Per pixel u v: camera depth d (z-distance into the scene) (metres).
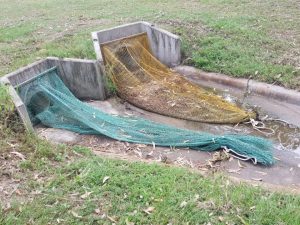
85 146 2.57
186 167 2.24
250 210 1.75
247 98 3.25
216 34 4.02
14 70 3.37
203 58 3.71
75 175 2.06
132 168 2.11
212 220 1.70
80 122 2.82
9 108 2.56
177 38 3.74
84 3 6.00
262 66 3.42
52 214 1.76
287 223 1.67
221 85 3.48
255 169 2.34
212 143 2.53
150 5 5.42
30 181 2.00
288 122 2.89
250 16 4.44
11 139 2.38
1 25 5.02
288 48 3.65
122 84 3.54
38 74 3.24
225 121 2.93
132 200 1.84
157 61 3.80
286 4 4.85
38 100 3.06
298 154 2.51
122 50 3.77
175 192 1.87
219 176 2.06
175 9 5.01
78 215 1.75
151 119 3.09
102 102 3.41
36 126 2.92
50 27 4.71
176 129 2.76
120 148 2.57
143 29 4.05
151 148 2.57
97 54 3.52
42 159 2.20
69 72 3.40
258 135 2.77
